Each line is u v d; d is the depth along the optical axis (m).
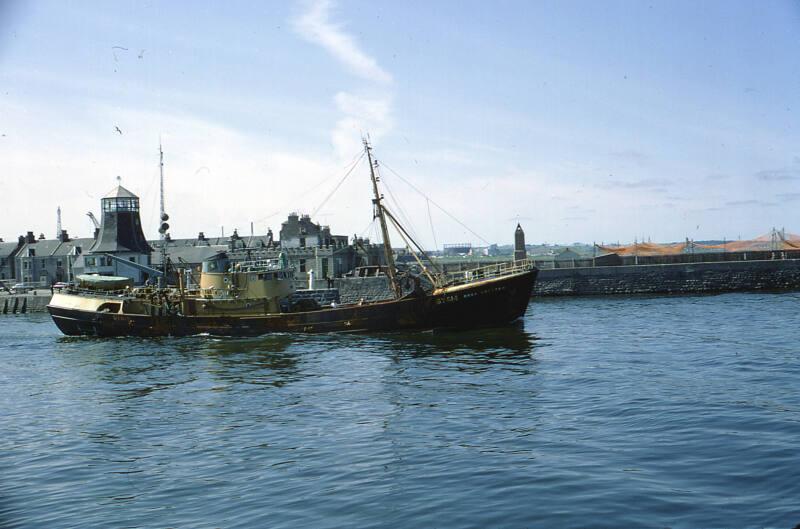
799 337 41.44
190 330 53.56
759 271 82.56
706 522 15.20
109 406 29.75
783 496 16.33
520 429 23.17
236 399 30.19
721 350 37.72
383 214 55.16
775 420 22.66
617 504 16.31
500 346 43.31
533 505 16.52
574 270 84.81
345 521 16.19
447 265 97.06
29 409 29.66
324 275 93.81
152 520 16.78
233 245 121.75
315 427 24.75
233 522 16.44
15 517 17.27
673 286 83.50
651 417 23.80
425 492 17.72
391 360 39.44
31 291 112.44
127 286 59.22
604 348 40.41
